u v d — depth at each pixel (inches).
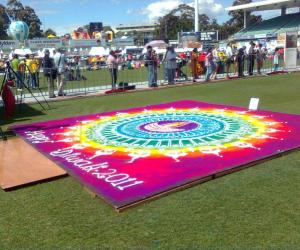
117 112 387.2
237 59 704.4
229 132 279.4
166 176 194.5
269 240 132.4
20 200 177.9
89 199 175.3
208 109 380.2
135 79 784.3
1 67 957.2
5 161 232.5
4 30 3233.3
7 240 141.3
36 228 149.6
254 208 157.6
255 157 218.5
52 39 1838.1
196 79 688.4
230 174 199.9
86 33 2273.6
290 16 2034.9
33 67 630.5
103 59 1238.3
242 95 475.2
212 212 155.7
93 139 276.4
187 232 140.6
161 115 358.3
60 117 379.6
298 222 144.6
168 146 249.1
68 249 133.1
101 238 139.6
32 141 279.3
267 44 1413.6
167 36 3410.4
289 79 631.8
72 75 733.9
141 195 171.3
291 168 204.7
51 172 208.5
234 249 127.6
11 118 388.8
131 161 221.9
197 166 207.5
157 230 143.2
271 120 316.5
